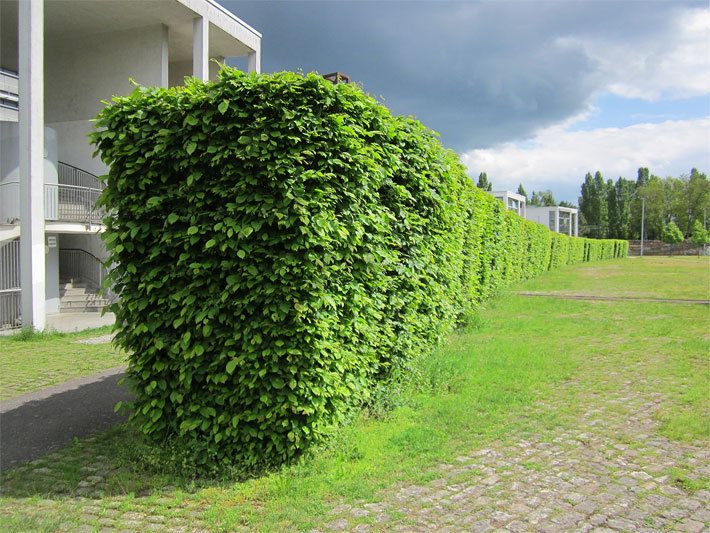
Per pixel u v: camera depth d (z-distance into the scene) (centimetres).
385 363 588
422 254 684
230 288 425
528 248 2686
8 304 1366
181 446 444
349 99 475
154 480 418
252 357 417
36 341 1099
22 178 1230
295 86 430
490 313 1382
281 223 406
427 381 656
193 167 432
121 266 454
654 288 2236
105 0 1694
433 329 768
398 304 616
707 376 730
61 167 1911
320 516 359
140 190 446
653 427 534
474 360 792
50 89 1978
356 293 490
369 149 491
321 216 424
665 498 386
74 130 1945
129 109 441
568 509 369
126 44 1900
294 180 417
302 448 438
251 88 422
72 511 374
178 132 430
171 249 441
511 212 2019
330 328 455
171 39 2045
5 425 556
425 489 398
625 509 369
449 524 349
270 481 409
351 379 491
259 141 418
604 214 10619
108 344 1059
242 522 357
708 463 446
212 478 423
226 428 433
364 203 498
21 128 1227
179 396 434
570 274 3238
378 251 526
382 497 385
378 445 473
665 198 9781
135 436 504
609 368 778
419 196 675
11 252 1366
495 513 363
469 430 520
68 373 799
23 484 418
